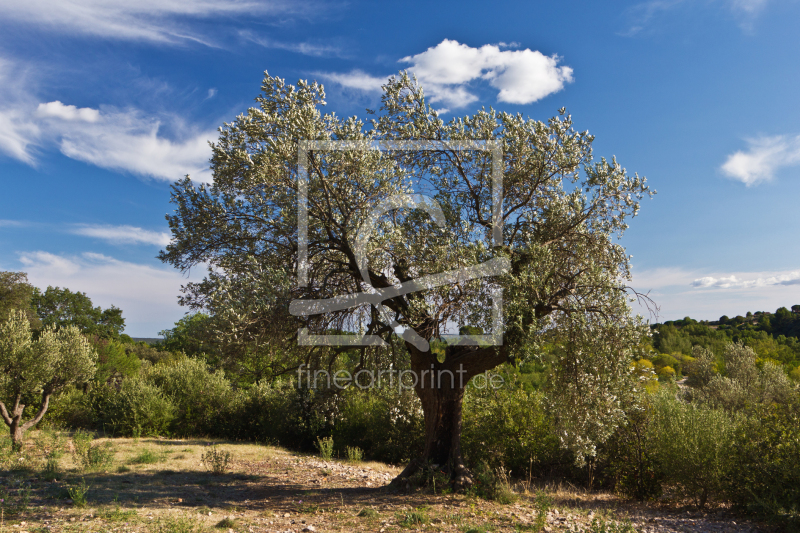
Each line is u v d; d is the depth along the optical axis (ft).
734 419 34.71
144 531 20.29
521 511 27.27
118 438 61.05
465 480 31.76
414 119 32.73
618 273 31.35
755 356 111.45
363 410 61.62
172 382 74.43
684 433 32.32
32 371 44.91
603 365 25.57
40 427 60.95
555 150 30.50
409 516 24.13
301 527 22.68
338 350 33.17
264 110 29.55
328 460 52.90
